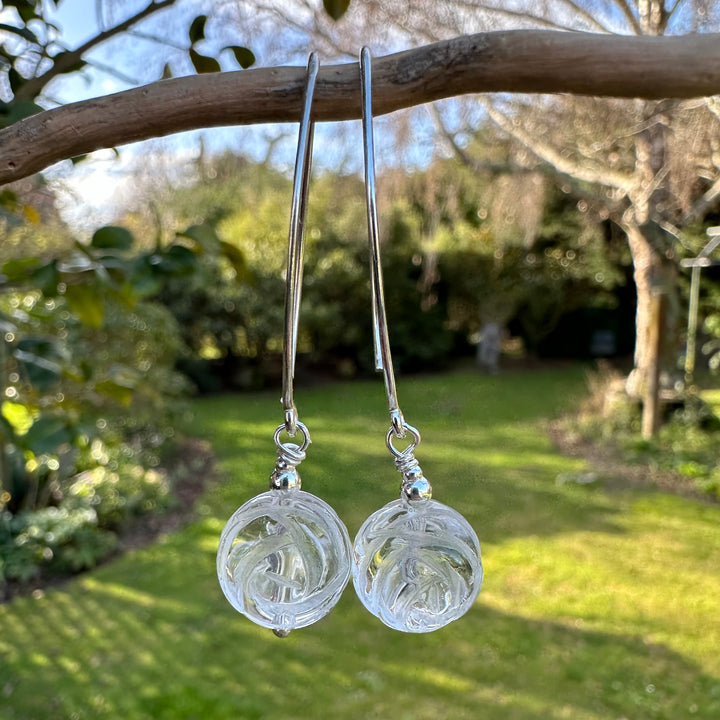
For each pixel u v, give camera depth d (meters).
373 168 0.58
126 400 1.35
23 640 3.14
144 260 1.13
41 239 3.02
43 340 1.30
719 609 3.41
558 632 3.19
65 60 1.21
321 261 10.09
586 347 12.27
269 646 3.08
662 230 6.28
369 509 4.76
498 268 10.77
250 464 6.14
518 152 6.24
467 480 5.54
